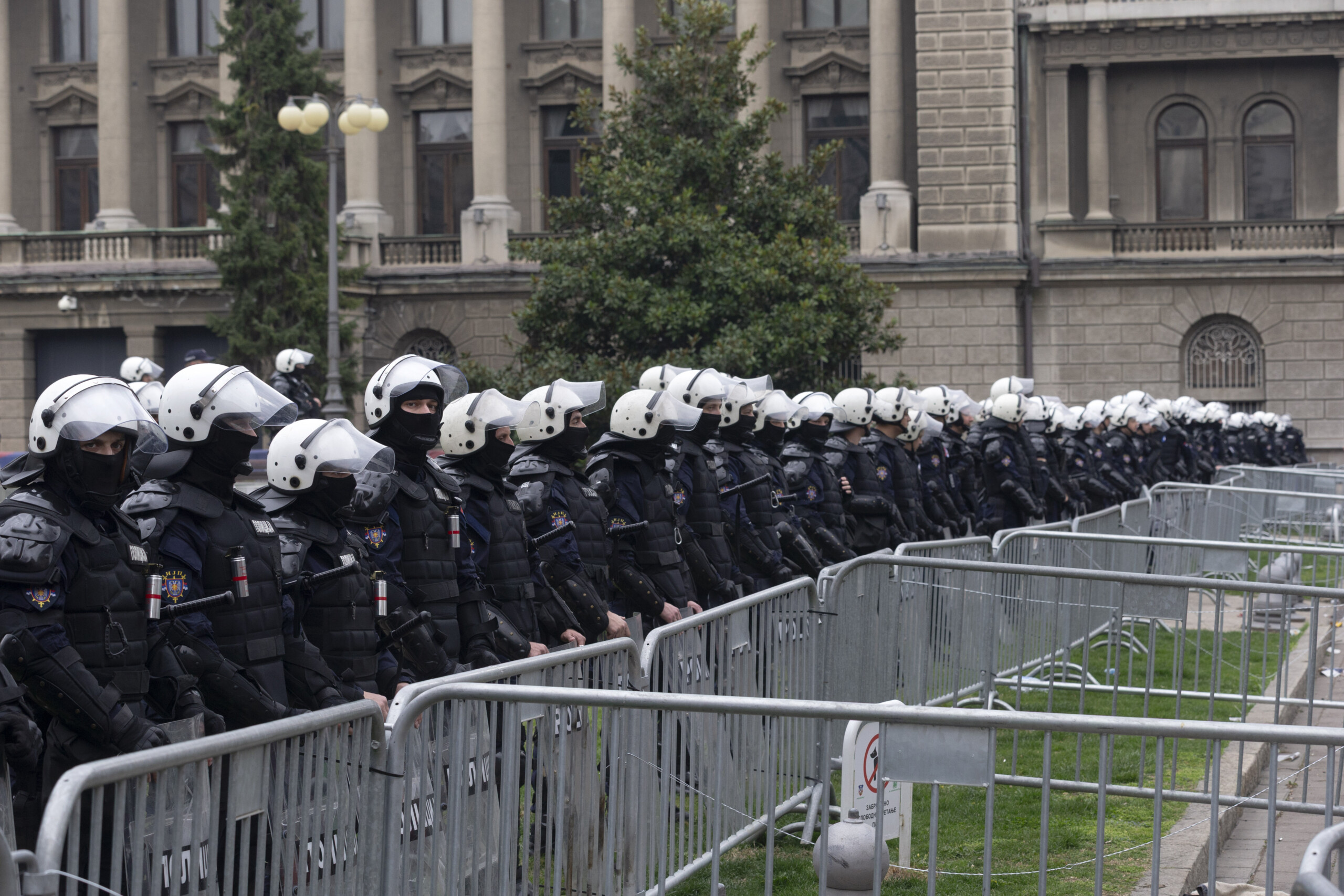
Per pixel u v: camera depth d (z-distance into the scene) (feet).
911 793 22.07
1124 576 28.66
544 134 123.34
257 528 18.94
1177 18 115.96
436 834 16.20
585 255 81.10
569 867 17.78
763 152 119.65
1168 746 28.81
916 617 29.12
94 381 16.75
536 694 16.21
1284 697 31.37
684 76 82.07
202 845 13.29
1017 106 117.29
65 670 15.87
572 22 122.93
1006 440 51.52
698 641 21.70
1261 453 104.94
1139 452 73.97
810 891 21.01
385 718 16.11
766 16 117.70
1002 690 31.53
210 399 18.45
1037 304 116.78
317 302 101.35
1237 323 116.16
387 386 22.58
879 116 115.24
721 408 33.19
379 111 81.56
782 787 23.44
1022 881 21.66
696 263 79.92
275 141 100.94
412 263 119.85
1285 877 23.04
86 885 12.96
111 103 123.54
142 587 17.28
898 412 42.75
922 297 114.21
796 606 24.95
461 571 23.32
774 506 34.19
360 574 20.47
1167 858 22.65
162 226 126.41
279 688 18.78
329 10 124.57
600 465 27.91
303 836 14.57
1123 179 120.47
